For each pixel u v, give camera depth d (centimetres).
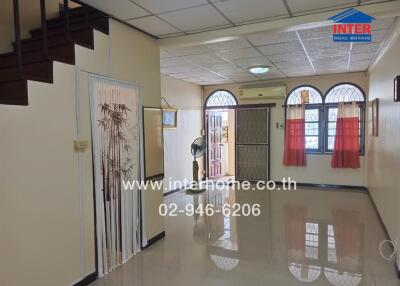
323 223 441
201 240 384
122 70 320
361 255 330
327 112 679
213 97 799
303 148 694
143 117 355
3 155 204
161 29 347
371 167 564
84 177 272
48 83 237
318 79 679
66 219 254
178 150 692
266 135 739
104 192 296
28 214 222
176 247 362
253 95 734
